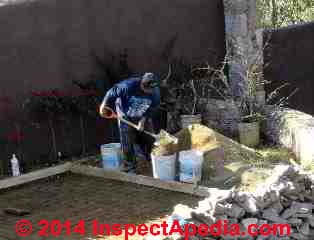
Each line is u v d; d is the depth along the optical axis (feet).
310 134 24.81
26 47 26.76
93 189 24.30
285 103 33.35
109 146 26.40
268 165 24.82
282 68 33.47
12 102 26.48
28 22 26.76
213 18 33.27
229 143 26.12
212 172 24.07
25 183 25.35
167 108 30.14
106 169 25.61
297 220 19.61
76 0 28.12
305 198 20.56
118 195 23.34
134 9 30.17
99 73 29.14
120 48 29.78
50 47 27.48
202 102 30.91
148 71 30.91
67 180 25.72
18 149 26.81
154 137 24.93
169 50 31.50
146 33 30.73
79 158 28.22
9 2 26.18
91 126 28.94
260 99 30.30
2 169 26.25
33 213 21.95
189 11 32.30
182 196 22.68
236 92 31.96
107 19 29.22
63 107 27.07
